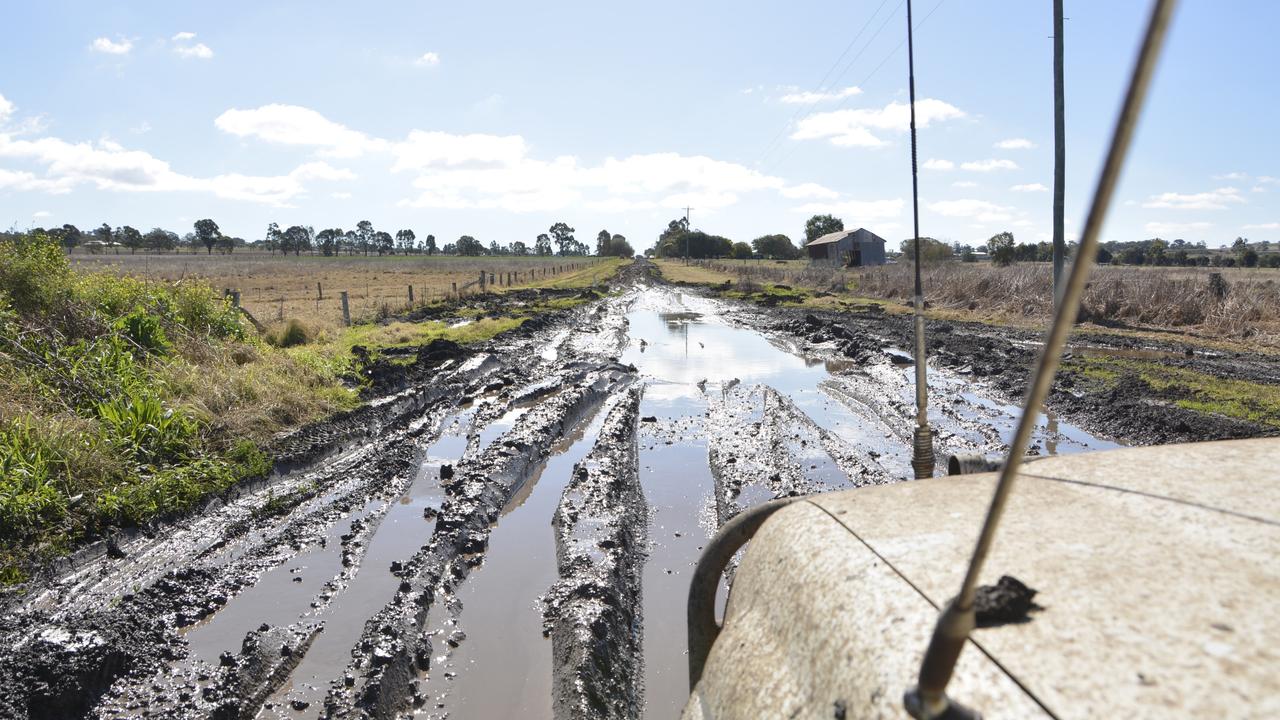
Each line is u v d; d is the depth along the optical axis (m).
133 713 4.49
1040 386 0.67
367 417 11.20
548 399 13.05
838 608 1.36
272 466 8.79
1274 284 21.20
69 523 6.73
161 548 6.74
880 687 1.11
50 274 11.98
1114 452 1.90
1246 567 1.19
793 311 28.50
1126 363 14.45
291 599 5.96
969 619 0.82
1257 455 1.71
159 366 10.73
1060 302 0.63
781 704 1.37
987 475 1.85
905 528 1.53
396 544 7.02
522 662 5.09
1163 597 1.13
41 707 4.33
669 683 5.06
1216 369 13.77
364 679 4.74
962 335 19.05
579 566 6.25
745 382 14.64
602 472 8.61
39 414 8.26
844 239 72.88
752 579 1.78
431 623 5.61
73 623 5.14
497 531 7.46
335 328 19.86
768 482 8.55
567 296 37.91
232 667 4.92
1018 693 1.00
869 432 10.65
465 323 24.41
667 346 20.27
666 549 7.14
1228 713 0.89
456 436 10.95
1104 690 0.97
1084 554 1.30
